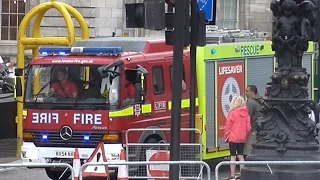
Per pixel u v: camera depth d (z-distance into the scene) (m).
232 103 41.12
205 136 45.75
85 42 44.88
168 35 27.66
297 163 27.50
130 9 28.19
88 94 40.97
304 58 53.97
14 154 53.34
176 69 26.64
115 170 42.06
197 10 33.59
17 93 44.78
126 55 41.28
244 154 41.22
